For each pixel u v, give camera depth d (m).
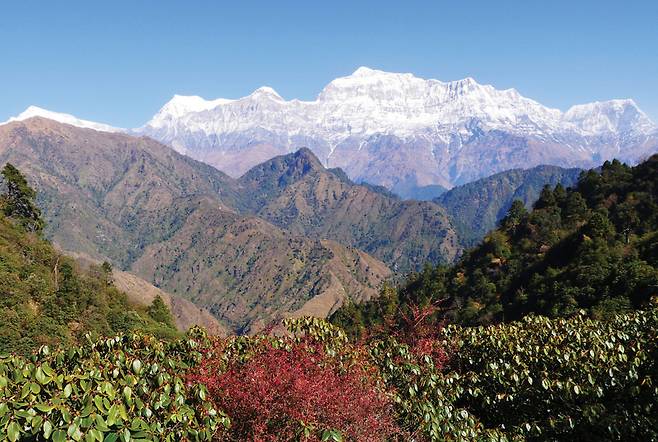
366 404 8.54
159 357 9.07
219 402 8.08
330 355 10.29
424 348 12.16
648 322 13.31
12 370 6.36
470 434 9.38
